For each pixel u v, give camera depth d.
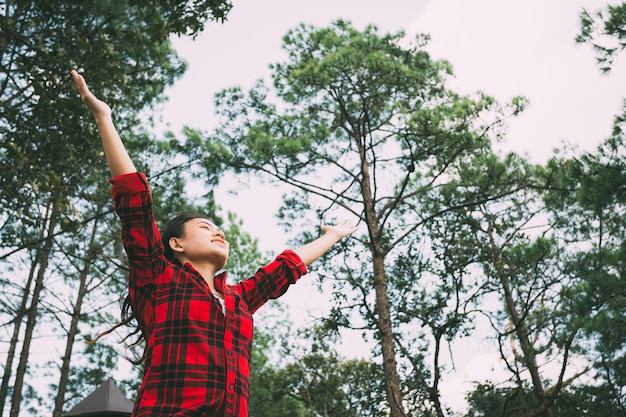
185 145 14.49
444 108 14.26
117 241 14.27
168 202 14.52
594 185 11.93
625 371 12.73
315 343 19.98
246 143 15.25
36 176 8.79
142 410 1.71
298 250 2.39
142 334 1.90
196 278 1.93
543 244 15.02
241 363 1.83
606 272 11.87
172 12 9.20
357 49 15.22
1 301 14.55
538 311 15.82
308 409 22.16
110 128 1.96
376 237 14.45
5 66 9.22
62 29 9.36
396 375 13.43
